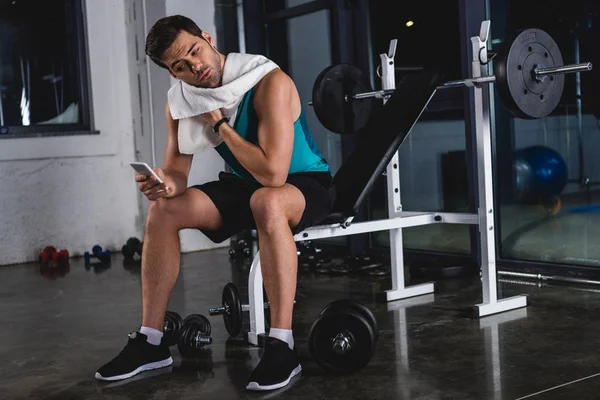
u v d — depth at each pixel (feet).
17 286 10.86
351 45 11.70
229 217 6.15
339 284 9.61
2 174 13.11
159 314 6.16
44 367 6.49
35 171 13.38
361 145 7.23
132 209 14.40
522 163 9.63
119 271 11.74
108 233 14.15
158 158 13.74
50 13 13.78
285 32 13.17
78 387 5.86
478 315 7.37
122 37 14.15
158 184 5.78
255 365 6.19
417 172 11.16
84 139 13.76
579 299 7.88
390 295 8.45
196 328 6.61
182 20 5.67
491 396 5.07
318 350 5.76
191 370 6.13
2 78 13.44
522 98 7.01
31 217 13.38
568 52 9.11
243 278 10.52
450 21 10.33
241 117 5.92
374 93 8.45
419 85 7.57
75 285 10.68
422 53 10.79
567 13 9.05
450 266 9.70
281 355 5.59
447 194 10.71
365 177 6.76
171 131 6.22
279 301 5.64
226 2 13.66
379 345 6.57
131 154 14.34
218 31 13.70
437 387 5.34
